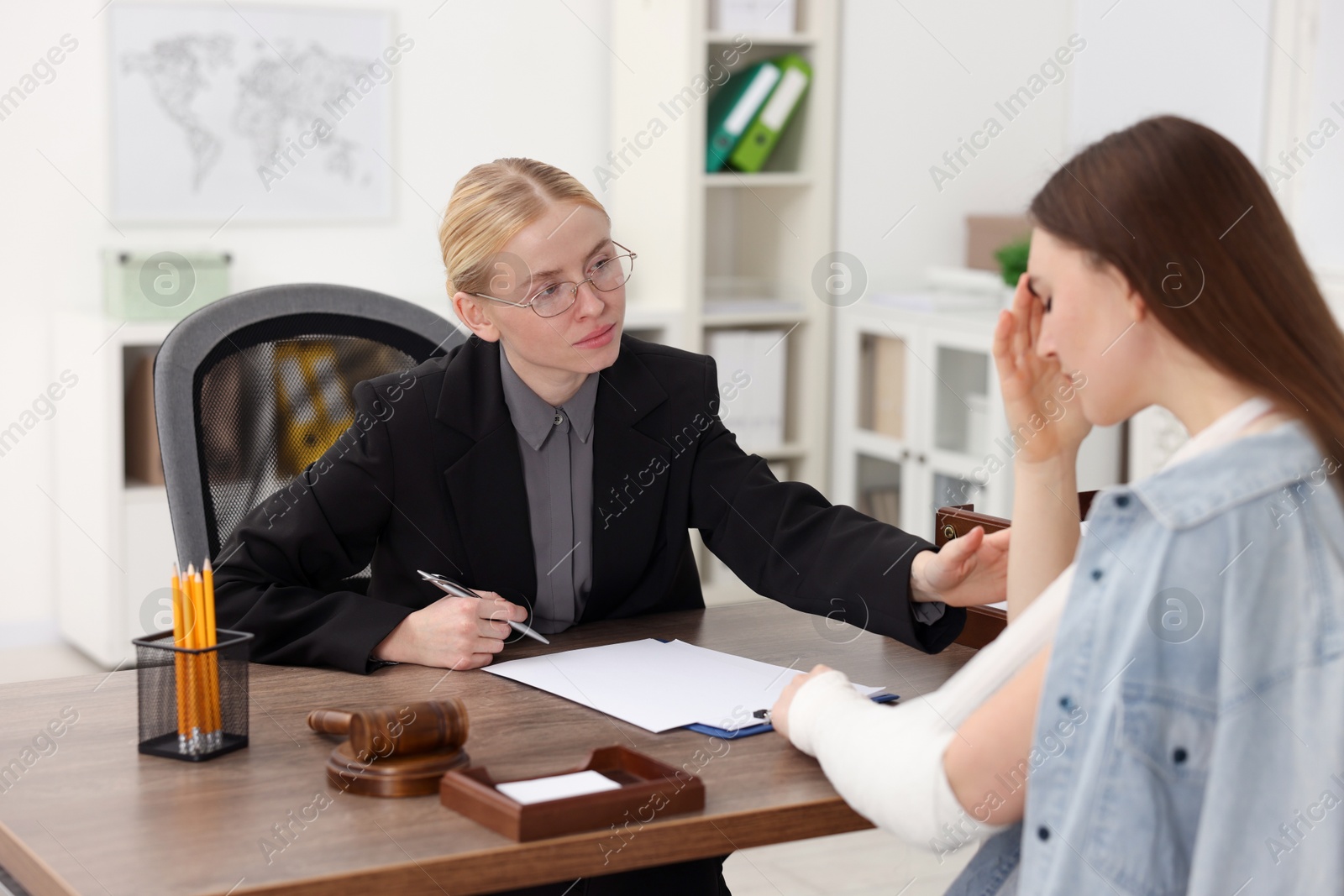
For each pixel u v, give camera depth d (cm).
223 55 362
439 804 99
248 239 371
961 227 433
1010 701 94
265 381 167
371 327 177
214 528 160
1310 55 336
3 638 357
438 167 392
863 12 412
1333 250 332
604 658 134
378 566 155
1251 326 93
